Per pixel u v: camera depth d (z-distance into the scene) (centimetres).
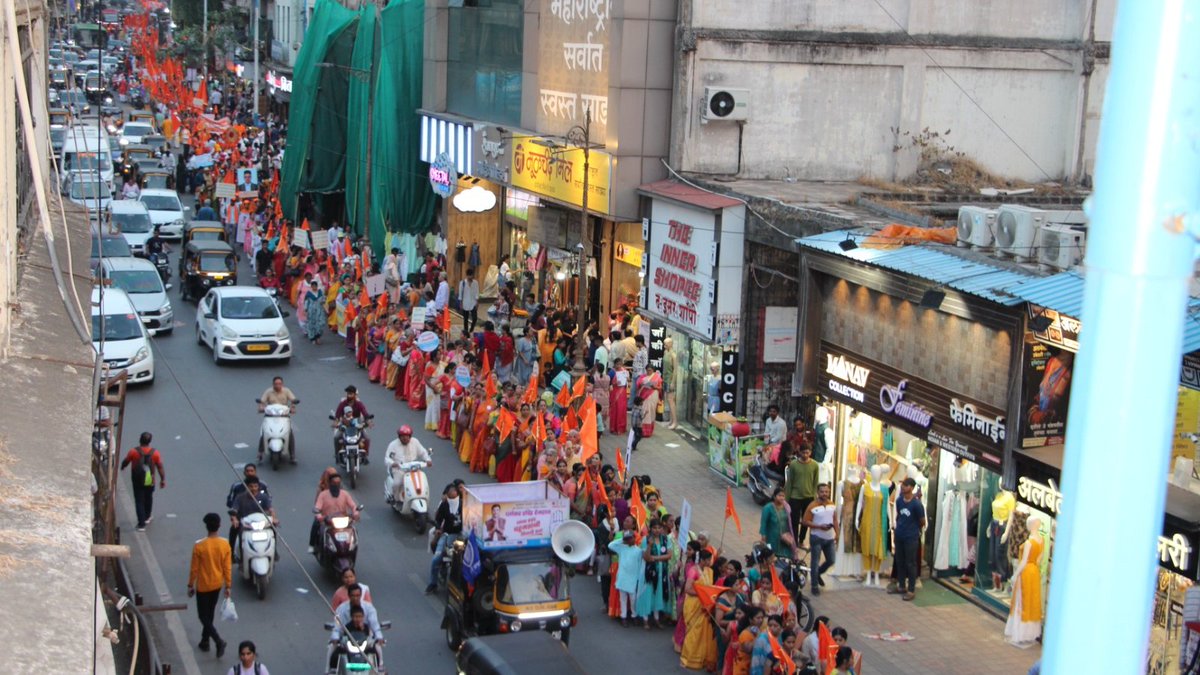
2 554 498
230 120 7250
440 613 1855
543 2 3344
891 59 2808
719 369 2575
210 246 3862
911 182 2833
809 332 2170
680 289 2625
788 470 2117
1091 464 273
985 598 1905
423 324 2970
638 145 2841
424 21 4025
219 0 9088
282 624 1786
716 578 1719
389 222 4119
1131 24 263
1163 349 267
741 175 2802
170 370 3036
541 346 3017
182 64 8775
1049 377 1694
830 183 2802
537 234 3438
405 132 4106
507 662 1424
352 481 2372
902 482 1939
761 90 2781
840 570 1991
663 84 2834
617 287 3244
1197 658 1432
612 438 2706
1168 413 270
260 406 2445
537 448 2266
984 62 2844
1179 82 260
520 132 3400
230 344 3123
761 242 2427
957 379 1820
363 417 2405
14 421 670
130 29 9688
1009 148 2888
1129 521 271
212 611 1664
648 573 1827
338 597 1590
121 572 1431
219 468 2420
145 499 2092
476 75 3766
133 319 2961
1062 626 278
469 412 2523
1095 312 273
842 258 2061
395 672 1653
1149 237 265
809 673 1477
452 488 1927
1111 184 268
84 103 5966
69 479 611
